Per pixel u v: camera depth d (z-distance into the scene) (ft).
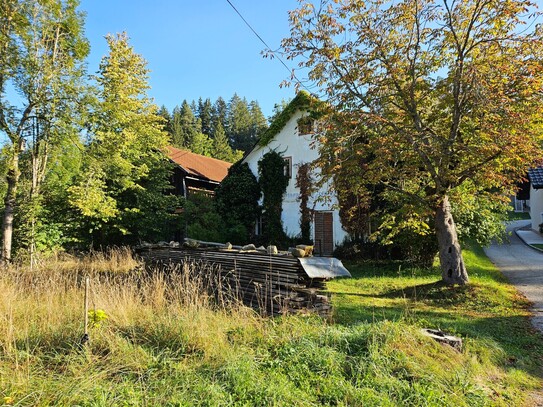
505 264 49.49
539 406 12.44
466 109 31.48
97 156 55.36
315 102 35.32
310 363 13.26
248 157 77.92
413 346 15.15
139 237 65.05
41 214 52.21
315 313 20.75
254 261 24.85
